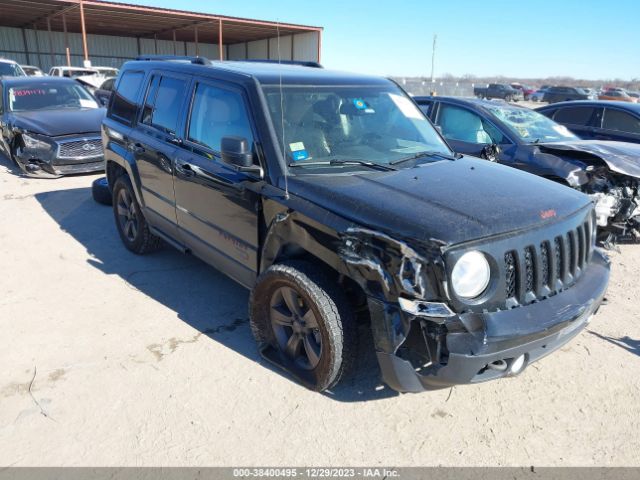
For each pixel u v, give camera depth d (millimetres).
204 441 2760
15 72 16297
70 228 6277
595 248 3453
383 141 3695
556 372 3422
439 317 2416
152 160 4461
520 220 2650
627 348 3723
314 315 2973
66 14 29125
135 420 2908
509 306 2578
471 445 2770
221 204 3635
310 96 3635
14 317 4035
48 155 8703
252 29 34281
